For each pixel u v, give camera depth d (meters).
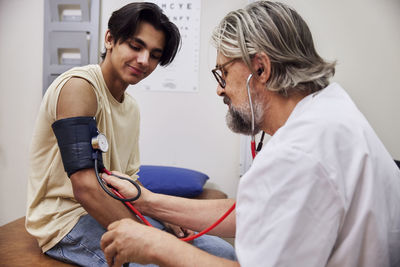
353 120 0.59
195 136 1.97
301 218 0.51
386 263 0.54
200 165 1.98
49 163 0.98
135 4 0.97
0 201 2.06
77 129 0.81
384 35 1.83
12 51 2.04
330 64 0.72
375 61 1.84
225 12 1.92
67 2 1.94
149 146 2.00
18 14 2.03
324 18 1.86
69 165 0.81
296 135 0.57
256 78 0.71
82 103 0.86
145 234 0.64
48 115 0.92
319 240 0.51
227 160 1.97
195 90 1.95
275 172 0.54
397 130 1.85
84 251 0.92
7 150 2.06
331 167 0.52
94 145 0.82
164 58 1.10
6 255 0.94
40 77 2.03
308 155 0.53
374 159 0.56
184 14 1.93
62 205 0.98
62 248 0.94
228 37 0.74
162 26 1.00
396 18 1.82
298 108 0.67
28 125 2.05
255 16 0.72
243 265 0.53
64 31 1.95
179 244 0.61
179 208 0.96
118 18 0.96
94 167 0.83
